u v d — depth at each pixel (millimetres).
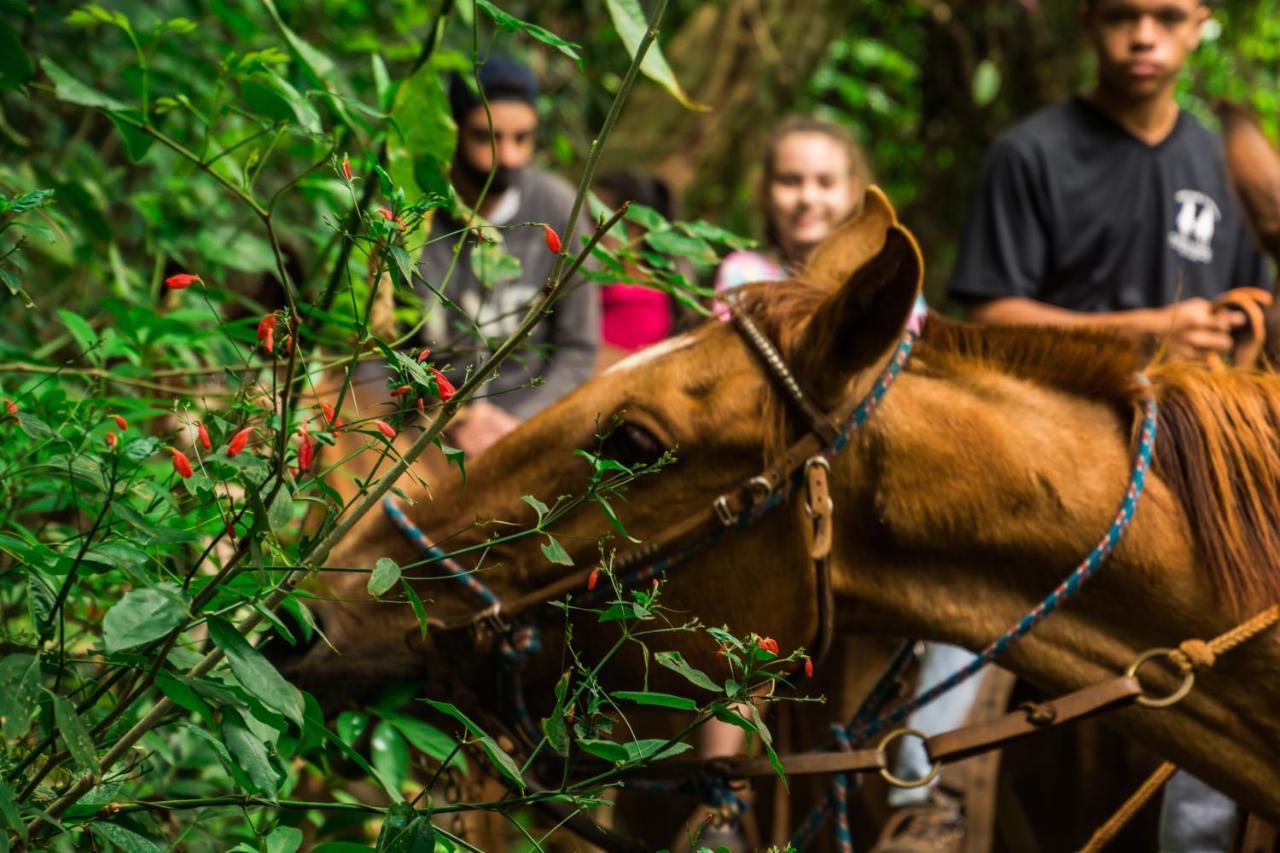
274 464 1688
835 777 2600
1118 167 4109
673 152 7867
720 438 2365
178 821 2461
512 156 4047
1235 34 9516
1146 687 2439
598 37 7664
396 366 1706
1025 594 2436
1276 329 3109
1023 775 3777
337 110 2486
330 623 2471
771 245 4836
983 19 9406
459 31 5844
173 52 3340
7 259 1883
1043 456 2398
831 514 2363
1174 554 2391
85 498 2080
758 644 1812
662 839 4703
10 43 2244
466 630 2463
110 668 1946
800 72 8305
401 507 2520
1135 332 2619
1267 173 3297
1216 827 3088
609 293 4676
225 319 3037
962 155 9609
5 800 1521
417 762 2873
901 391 2424
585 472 2400
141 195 3230
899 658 2678
